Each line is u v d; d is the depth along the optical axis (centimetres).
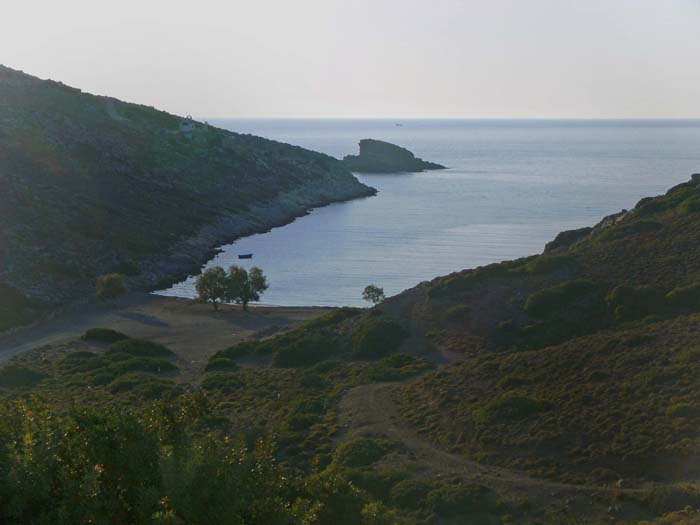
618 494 2456
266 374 4662
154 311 7138
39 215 9131
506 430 3067
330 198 17250
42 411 1464
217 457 1327
